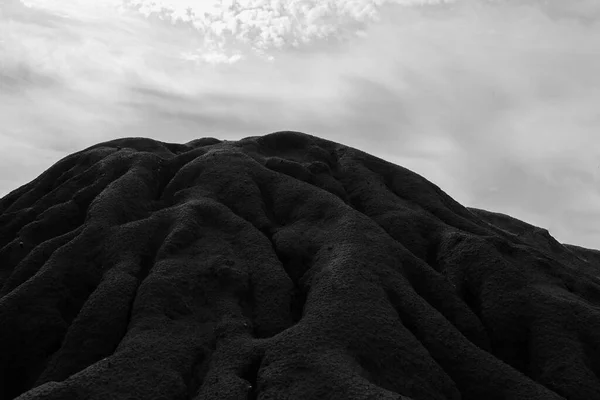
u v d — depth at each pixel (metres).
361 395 51.00
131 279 72.56
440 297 77.94
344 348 59.16
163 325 65.50
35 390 52.25
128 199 91.00
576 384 65.69
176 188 98.94
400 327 65.62
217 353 62.50
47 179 111.94
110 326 66.00
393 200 106.06
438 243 93.25
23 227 90.88
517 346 73.62
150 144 123.50
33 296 70.69
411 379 59.47
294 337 60.28
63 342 65.56
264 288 73.69
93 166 105.62
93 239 81.00
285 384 53.88
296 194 95.75
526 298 77.75
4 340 66.62
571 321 74.75
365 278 71.44
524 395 61.19
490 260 84.44
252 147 117.88
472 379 63.91
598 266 167.88
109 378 54.94
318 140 129.38
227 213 88.69
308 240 83.94
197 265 76.50
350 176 111.81
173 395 55.47
